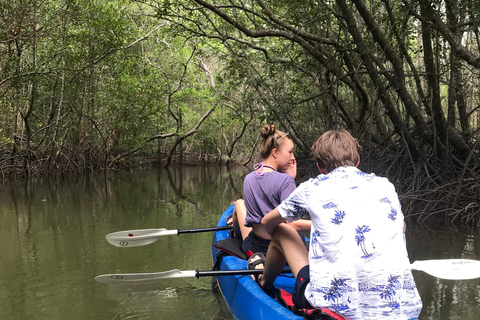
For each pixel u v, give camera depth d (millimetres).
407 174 8234
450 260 2410
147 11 19969
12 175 14688
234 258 3238
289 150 2951
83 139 19312
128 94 17625
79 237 5371
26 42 13867
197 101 27641
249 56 13250
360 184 1714
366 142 9789
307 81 12625
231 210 4781
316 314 1738
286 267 2947
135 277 3223
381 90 7926
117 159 21125
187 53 23891
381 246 1624
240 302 2658
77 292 3434
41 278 3787
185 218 6684
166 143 28125
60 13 13969
